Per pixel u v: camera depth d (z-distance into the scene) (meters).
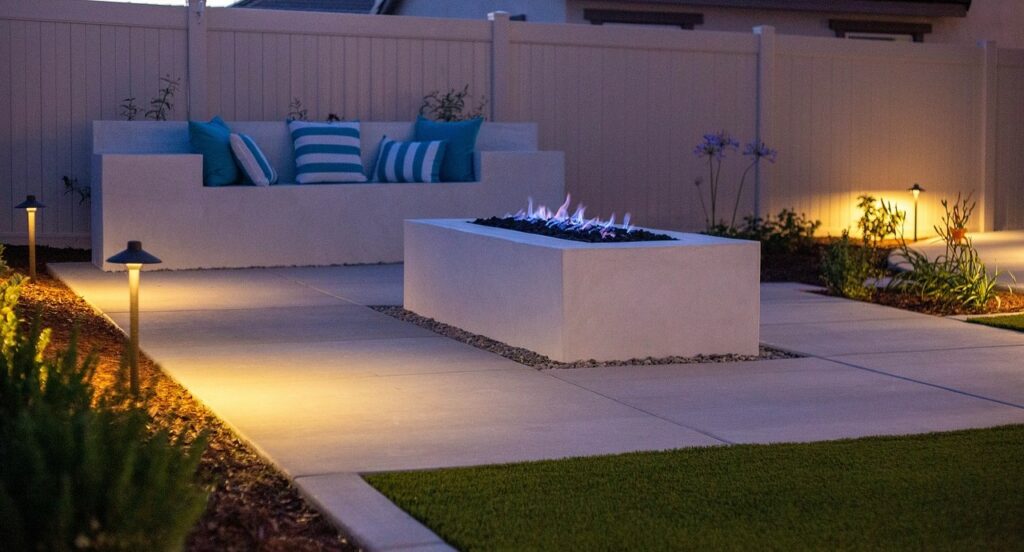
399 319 8.67
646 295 7.16
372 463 4.77
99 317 8.38
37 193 12.13
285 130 12.62
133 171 11.22
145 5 12.36
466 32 13.61
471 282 8.07
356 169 12.43
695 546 3.82
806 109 15.20
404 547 3.82
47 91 12.09
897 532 3.96
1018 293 10.20
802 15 17.69
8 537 3.08
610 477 4.59
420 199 12.35
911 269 11.67
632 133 14.38
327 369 6.74
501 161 12.68
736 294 7.39
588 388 6.33
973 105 16.11
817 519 4.10
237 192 11.63
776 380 6.61
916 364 7.11
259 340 7.67
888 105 15.63
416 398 6.01
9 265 11.07
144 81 12.43
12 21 11.92
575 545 3.82
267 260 11.82
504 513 4.13
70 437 3.34
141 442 4.11
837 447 5.09
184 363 6.84
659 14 16.88
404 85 13.43
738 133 14.89
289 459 4.80
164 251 11.40
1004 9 18.95
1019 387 6.45
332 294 9.93
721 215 14.92
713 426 5.50
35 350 4.72
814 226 14.37
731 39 14.73
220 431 5.31
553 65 13.96
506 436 5.26
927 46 15.74
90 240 12.40
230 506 4.21
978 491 4.43
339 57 13.16
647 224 14.55
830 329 8.43
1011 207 16.47
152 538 3.12
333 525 4.09
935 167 15.97
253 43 12.82
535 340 7.29
